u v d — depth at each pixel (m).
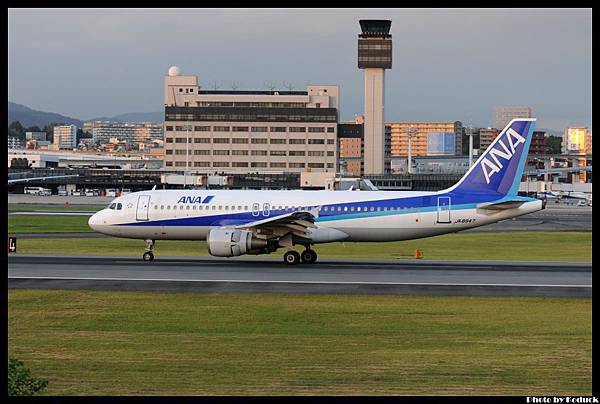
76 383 99.88
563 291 170.62
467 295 164.75
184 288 171.12
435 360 111.81
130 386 98.69
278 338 124.56
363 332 129.00
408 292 167.88
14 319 138.00
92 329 130.38
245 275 191.75
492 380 101.94
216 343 121.00
